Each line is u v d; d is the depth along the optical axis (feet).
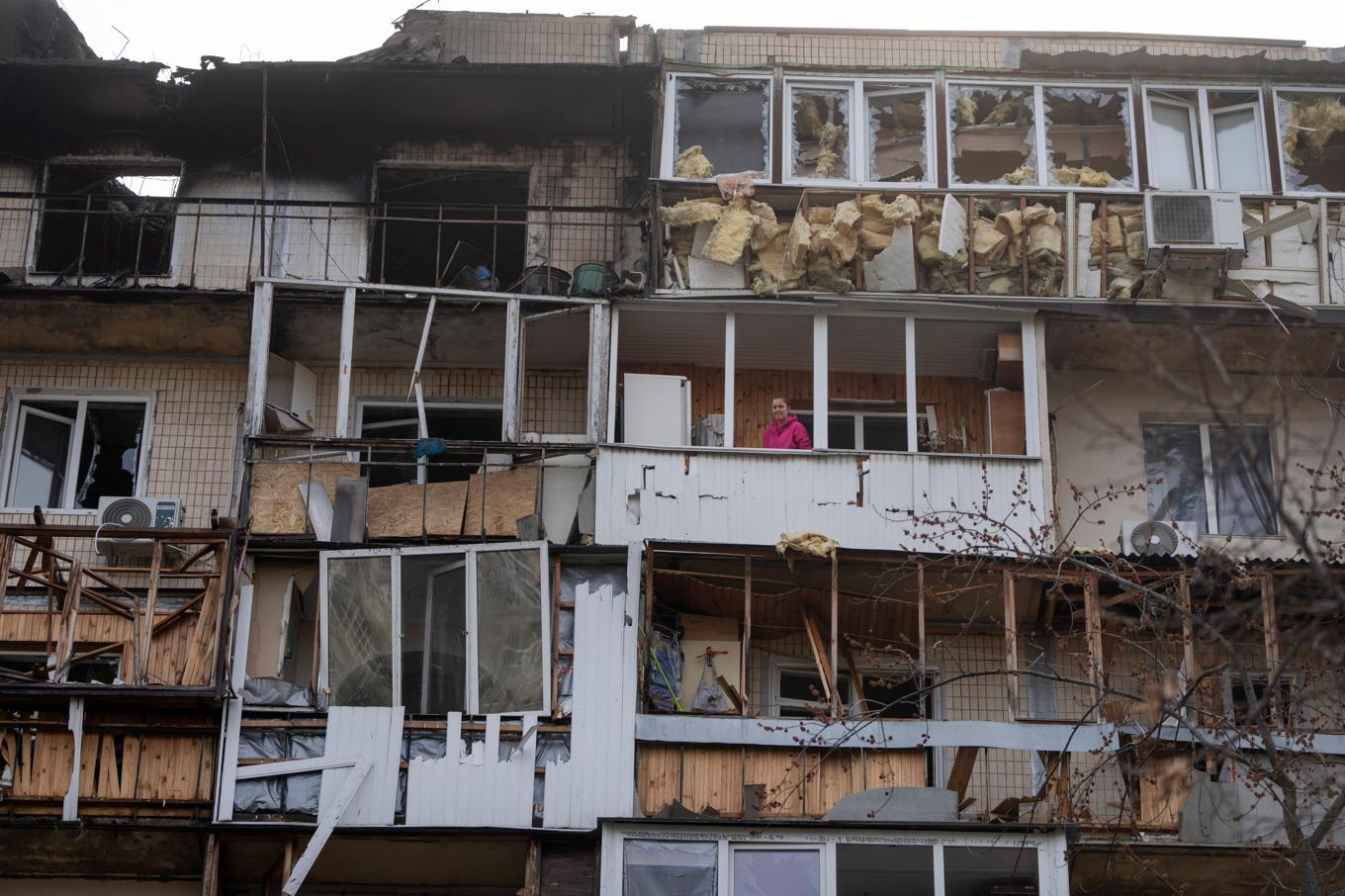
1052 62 68.59
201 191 72.69
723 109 68.49
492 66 70.69
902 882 55.47
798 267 65.41
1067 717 61.98
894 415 69.62
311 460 62.34
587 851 55.83
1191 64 68.28
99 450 68.74
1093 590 57.21
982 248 65.67
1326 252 65.62
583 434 68.80
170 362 69.56
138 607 58.85
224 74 71.41
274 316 67.05
